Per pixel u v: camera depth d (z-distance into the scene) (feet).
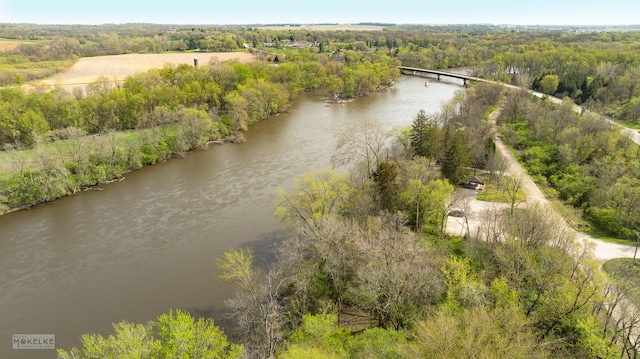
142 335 119.96
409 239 167.84
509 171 306.55
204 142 390.01
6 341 160.35
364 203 209.77
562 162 307.17
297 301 159.84
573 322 138.92
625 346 125.59
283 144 390.42
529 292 155.94
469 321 118.21
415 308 150.30
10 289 190.49
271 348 134.51
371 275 148.25
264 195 282.77
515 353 108.99
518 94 444.55
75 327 167.84
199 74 484.74
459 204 241.96
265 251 216.13
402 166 250.78
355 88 608.19
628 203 222.07
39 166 280.51
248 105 455.22
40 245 226.38
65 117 367.66
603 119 346.95
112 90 408.67
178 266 206.49
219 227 242.37
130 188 298.56
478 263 178.19
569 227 216.13
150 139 353.51
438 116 399.65
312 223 181.98
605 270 178.19
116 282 195.11
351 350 127.13
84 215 259.19
